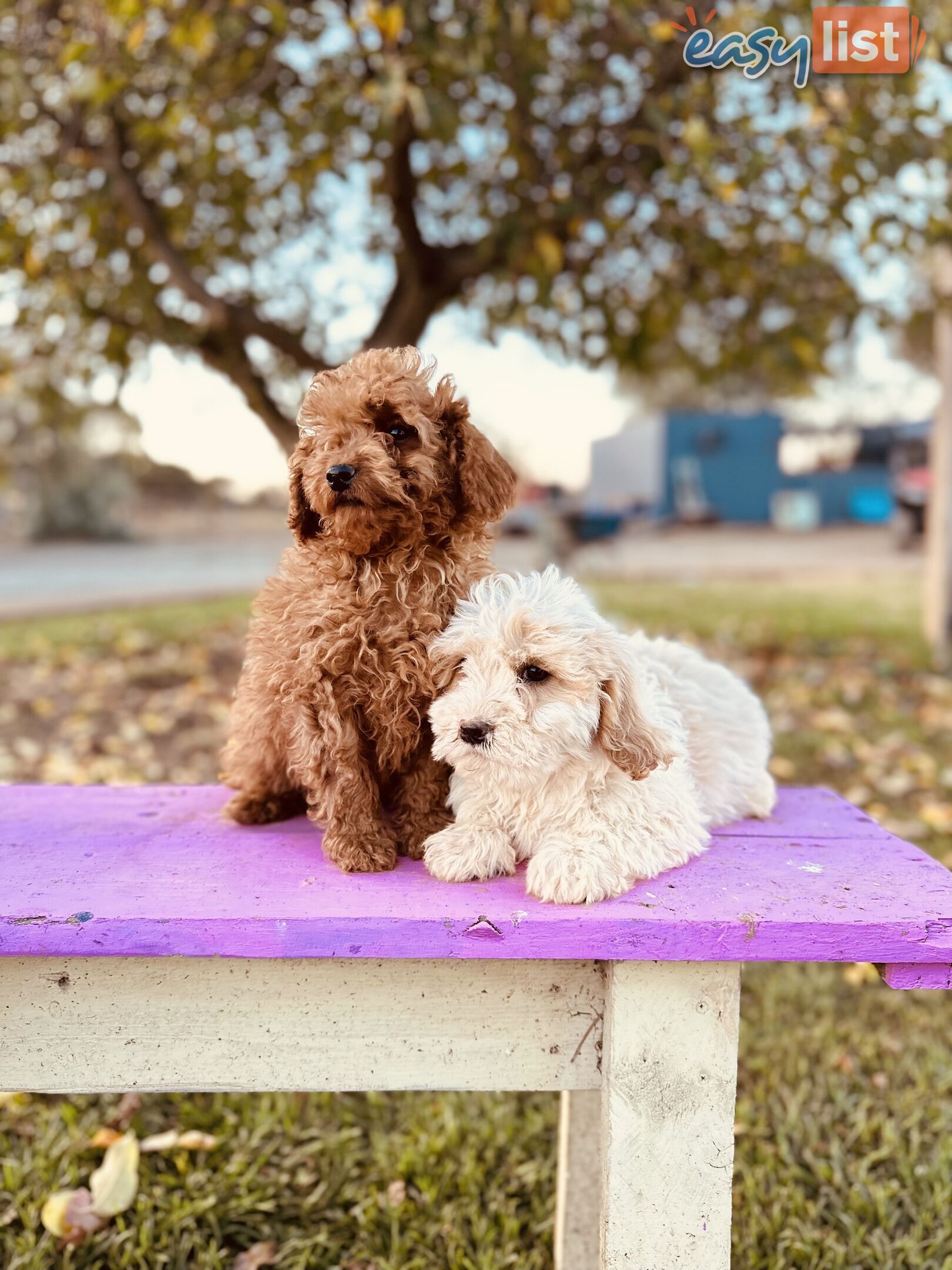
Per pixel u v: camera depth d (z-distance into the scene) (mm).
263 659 655
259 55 1471
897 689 2240
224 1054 552
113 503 9422
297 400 2066
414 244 1643
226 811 710
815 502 9844
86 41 1254
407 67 1230
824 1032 987
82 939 517
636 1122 540
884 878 599
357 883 582
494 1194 794
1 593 4254
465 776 596
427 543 635
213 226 1834
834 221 1523
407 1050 555
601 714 586
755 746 751
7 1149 830
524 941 519
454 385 644
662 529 9602
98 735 1817
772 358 1776
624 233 1702
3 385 2033
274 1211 777
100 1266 715
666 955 522
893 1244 734
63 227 1585
